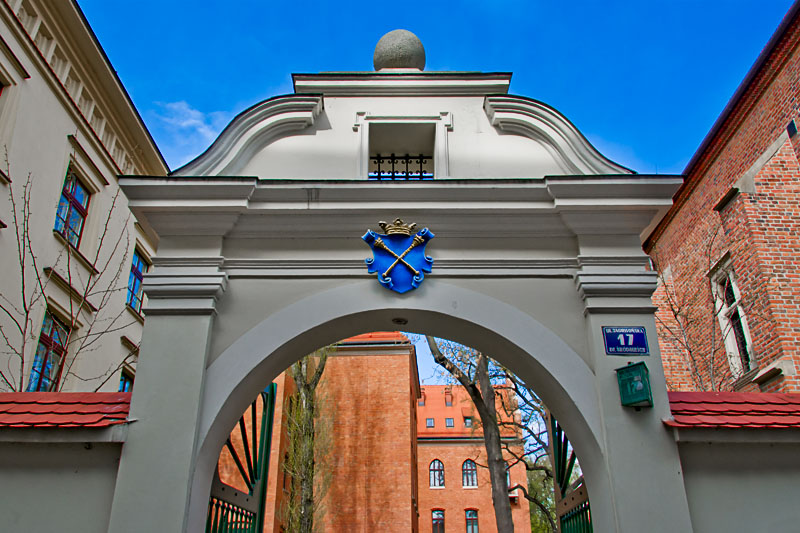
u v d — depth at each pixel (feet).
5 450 18.48
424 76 25.22
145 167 54.34
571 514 23.62
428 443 135.13
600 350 20.24
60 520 17.85
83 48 42.37
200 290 20.70
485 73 25.26
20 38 35.73
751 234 35.73
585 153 22.89
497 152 24.11
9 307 34.22
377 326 22.47
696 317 43.52
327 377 92.94
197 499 18.83
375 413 90.58
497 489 41.06
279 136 24.29
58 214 40.68
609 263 21.40
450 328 21.97
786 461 18.85
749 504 18.34
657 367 19.98
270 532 65.31
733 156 39.81
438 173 23.68
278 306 21.04
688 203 45.85
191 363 19.76
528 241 22.16
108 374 45.19
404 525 84.12
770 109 36.17
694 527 18.04
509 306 21.11
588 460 20.07
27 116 36.47
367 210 21.52
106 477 18.39
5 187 34.14
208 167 22.47
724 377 40.32
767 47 34.30
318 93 24.23
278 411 71.72
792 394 20.51
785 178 36.09
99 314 44.39
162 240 21.66
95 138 44.62
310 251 21.80
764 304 34.73
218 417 19.56
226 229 21.70
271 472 68.49
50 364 38.78
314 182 21.38
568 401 20.04
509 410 61.67
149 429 18.79
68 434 18.34
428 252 21.86
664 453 18.74
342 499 85.71
